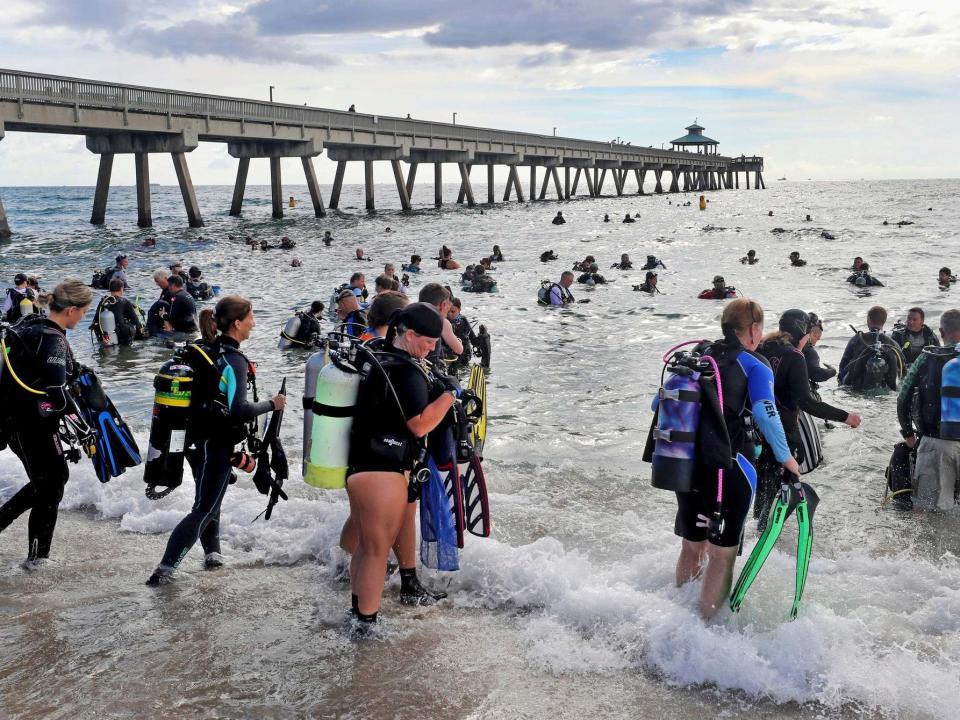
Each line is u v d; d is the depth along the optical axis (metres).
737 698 3.21
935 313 15.05
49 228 43.94
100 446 4.62
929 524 5.27
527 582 4.23
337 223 48.19
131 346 13.35
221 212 63.72
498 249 27.28
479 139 66.31
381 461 3.65
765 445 4.26
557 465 6.75
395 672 3.41
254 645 3.65
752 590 4.06
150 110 38.28
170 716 3.08
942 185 197.12
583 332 14.32
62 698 3.20
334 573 4.51
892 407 8.55
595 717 3.09
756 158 140.88
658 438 3.66
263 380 10.66
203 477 4.35
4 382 4.34
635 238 35.94
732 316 3.74
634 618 3.79
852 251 28.53
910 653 3.45
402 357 3.65
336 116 51.25
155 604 4.08
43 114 33.25
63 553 4.84
